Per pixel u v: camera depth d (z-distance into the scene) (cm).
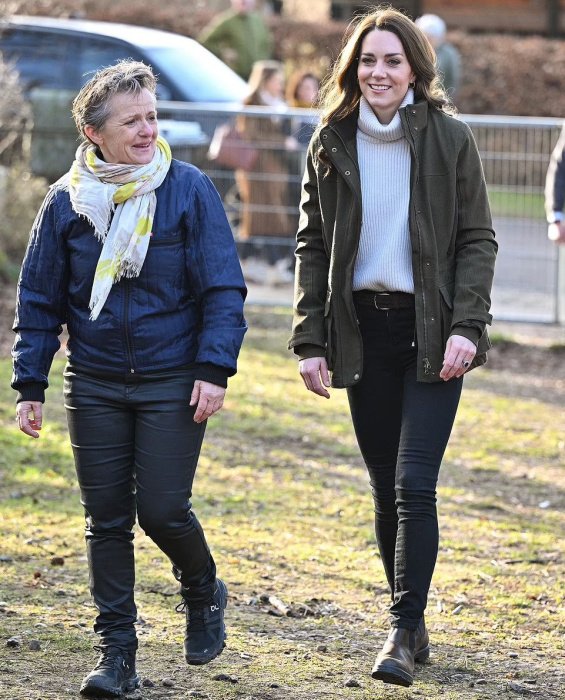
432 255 1080
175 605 1317
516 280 2927
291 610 1323
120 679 1034
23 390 1051
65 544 1504
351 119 1114
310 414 2245
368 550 1549
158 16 5525
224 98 3509
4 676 1083
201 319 1043
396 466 1097
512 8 6575
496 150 2861
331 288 1112
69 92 3234
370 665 1177
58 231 1024
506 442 2123
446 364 1065
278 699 1073
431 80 1107
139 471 1030
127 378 1024
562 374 2644
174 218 1012
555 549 1585
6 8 3275
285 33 5538
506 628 1309
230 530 1598
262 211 2998
